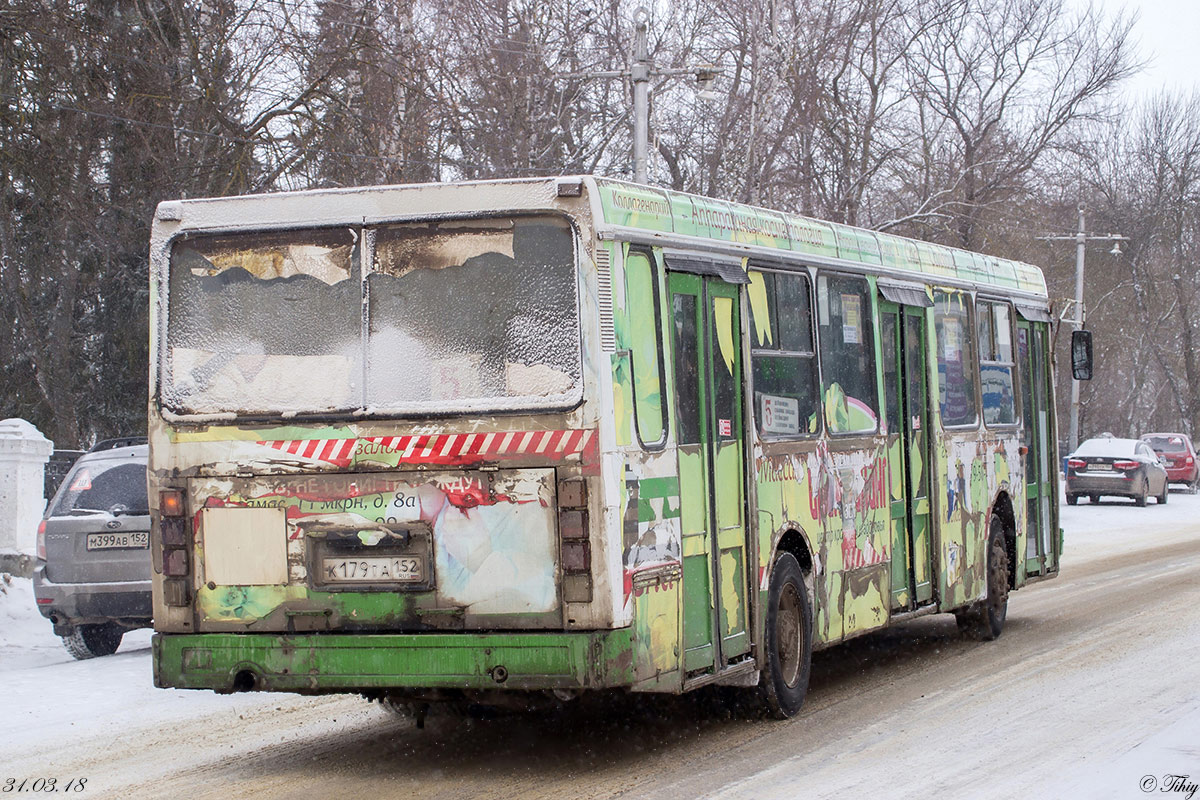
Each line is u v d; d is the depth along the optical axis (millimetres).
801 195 36406
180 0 25250
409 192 7676
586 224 7434
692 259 8406
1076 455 37406
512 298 7508
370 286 7711
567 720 9414
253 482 7711
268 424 7699
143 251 27188
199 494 7785
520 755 8242
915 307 11797
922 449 11891
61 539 12672
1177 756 7559
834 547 10086
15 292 28266
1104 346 64250
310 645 7551
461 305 7586
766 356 9250
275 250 7859
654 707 9727
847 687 10688
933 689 10430
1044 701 9695
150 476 7867
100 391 28953
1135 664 11180
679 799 7051
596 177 7574
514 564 7348
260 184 25297
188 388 7883
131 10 24359
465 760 8109
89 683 11234
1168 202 61938
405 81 27125
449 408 7469
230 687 7680
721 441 8625
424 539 7469
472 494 7410
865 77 39312
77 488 12953
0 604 16000
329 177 26000
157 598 7832
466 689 7590
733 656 8602
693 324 8438
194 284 7949
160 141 24781
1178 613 14422
